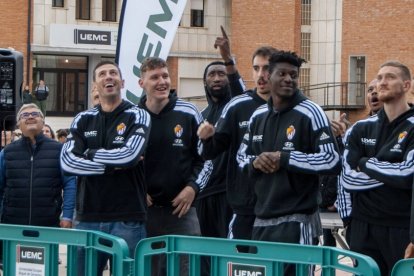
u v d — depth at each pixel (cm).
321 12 4812
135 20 1224
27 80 4625
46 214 1111
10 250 853
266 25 4922
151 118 1035
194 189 1028
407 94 937
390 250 886
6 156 1120
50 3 4706
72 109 4822
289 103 895
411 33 4375
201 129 970
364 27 4531
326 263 707
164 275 944
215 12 5116
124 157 955
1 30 4591
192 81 5078
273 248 731
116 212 977
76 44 4734
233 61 1134
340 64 4725
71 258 829
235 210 999
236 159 980
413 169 859
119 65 1225
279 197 884
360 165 889
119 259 782
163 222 1040
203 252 767
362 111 4572
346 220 923
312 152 886
